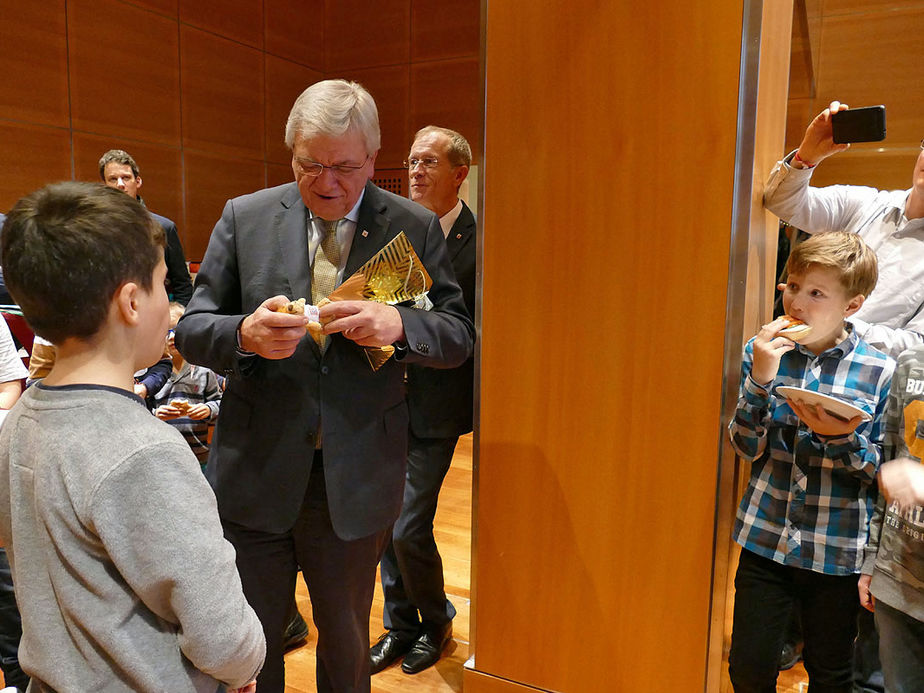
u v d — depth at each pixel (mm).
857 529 1467
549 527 1662
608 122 1498
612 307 1537
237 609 863
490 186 1638
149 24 5227
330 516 1425
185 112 5566
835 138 1422
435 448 2191
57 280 827
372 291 1392
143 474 811
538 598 1696
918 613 1313
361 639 1566
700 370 1464
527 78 1566
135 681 840
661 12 1421
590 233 1544
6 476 903
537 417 1648
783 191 1528
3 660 1997
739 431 1416
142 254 886
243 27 6039
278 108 6477
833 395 1489
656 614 1561
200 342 1394
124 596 834
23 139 4473
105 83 4945
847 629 1511
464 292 2352
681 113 1429
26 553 867
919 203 1794
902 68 3891
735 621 1557
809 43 3568
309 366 1434
